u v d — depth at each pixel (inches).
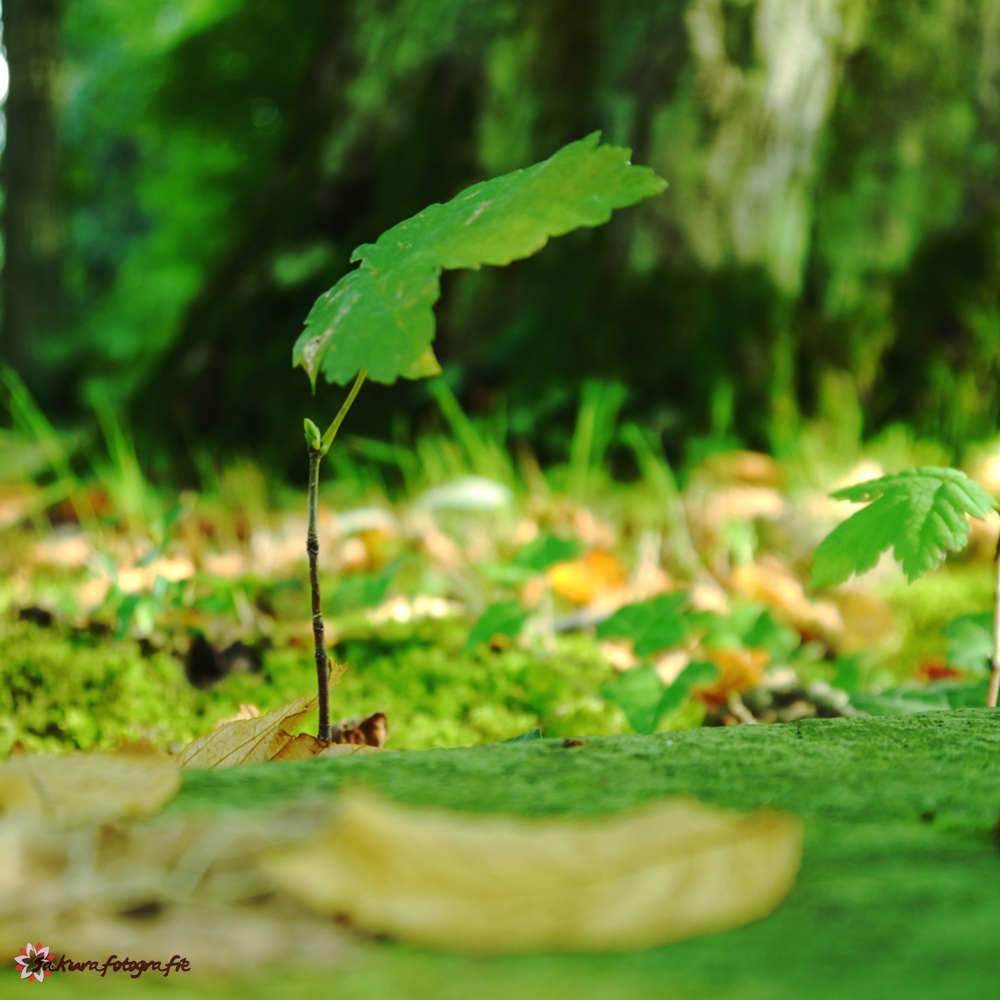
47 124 387.9
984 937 19.9
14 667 75.3
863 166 185.5
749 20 178.7
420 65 202.4
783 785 31.8
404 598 101.1
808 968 18.5
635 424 167.9
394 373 33.7
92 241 689.0
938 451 168.4
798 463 154.8
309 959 18.6
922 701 66.4
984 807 29.2
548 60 192.1
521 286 185.3
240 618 93.4
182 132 397.7
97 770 30.0
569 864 19.8
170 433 193.5
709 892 20.0
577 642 94.1
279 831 23.0
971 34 189.0
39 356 381.1
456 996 17.5
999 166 188.4
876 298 182.1
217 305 205.6
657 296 175.6
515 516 129.9
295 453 177.9
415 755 35.0
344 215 201.8
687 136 177.9
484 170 192.4
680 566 117.2
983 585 122.5
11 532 137.3
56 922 19.3
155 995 17.4
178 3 453.4
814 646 98.8
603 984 17.9
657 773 33.0
